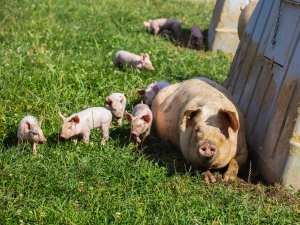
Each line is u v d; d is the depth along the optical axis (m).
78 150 5.43
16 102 6.05
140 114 5.72
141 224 4.67
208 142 5.05
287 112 5.17
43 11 10.40
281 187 5.12
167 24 9.82
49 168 5.12
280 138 5.18
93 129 5.80
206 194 5.04
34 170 5.10
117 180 5.12
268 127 5.41
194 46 9.70
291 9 5.47
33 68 6.79
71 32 8.64
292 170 5.08
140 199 4.93
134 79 6.88
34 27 8.71
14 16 9.42
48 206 4.79
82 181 5.06
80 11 10.94
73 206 4.79
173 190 5.05
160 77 7.13
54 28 8.84
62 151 5.40
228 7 8.91
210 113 5.25
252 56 6.06
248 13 7.31
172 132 5.72
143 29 10.09
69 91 6.38
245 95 6.01
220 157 5.21
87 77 6.73
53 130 5.68
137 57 7.20
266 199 5.02
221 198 4.99
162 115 5.90
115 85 6.64
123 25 10.03
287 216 4.87
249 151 5.69
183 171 5.38
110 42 8.16
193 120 5.25
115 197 4.92
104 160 5.34
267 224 4.78
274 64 5.55
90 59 7.33
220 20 8.98
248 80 6.03
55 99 6.15
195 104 5.46
